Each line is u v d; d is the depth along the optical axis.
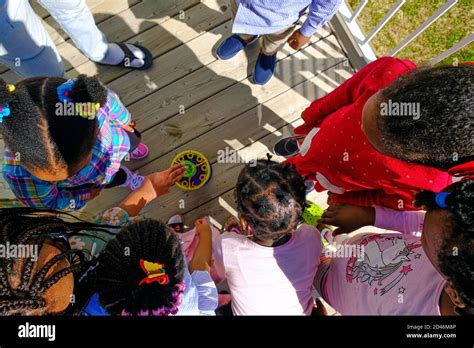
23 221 0.91
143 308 0.98
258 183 1.30
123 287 0.99
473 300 0.85
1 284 0.76
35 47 1.56
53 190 1.36
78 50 2.14
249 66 2.18
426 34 2.25
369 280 1.30
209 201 2.07
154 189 1.80
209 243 1.58
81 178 1.42
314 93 2.17
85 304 1.00
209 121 2.13
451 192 0.91
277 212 1.28
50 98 1.06
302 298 1.51
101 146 1.43
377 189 1.41
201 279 1.37
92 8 2.16
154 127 2.11
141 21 2.17
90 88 1.15
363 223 1.47
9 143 1.07
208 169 2.04
